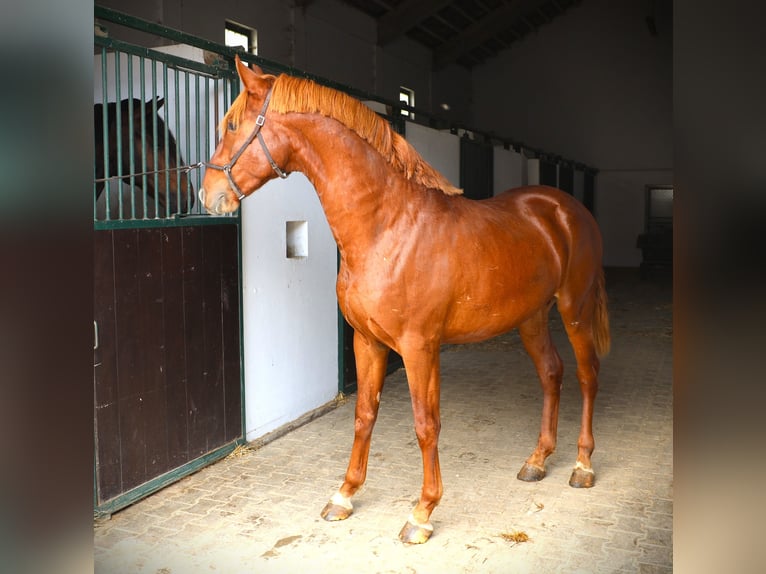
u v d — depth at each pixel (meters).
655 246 11.89
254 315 3.49
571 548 2.31
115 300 2.58
